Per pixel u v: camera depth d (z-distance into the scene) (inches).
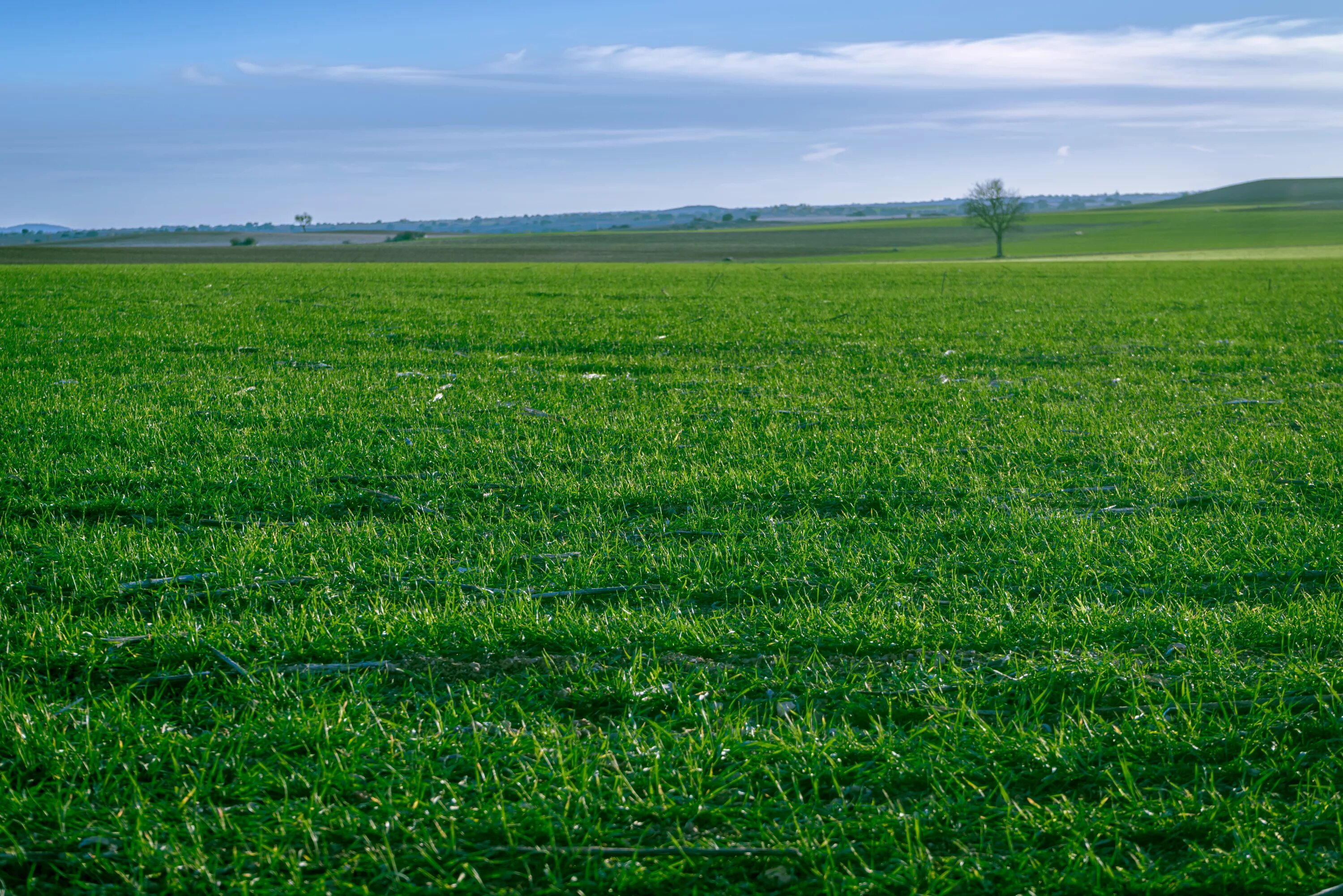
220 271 2148.1
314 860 127.6
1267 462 341.7
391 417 427.8
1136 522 271.3
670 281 1845.5
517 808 137.1
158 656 183.0
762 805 140.1
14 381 497.0
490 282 1726.1
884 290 1515.7
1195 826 133.7
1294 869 124.3
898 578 232.2
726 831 135.3
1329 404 463.5
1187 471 337.4
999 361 657.0
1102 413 447.2
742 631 199.0
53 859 126.9
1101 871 124.1
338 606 210.8
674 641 192.5
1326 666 176.1
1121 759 147.2
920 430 409.1
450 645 189.5
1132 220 7588.6
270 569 231.3
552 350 719.1
